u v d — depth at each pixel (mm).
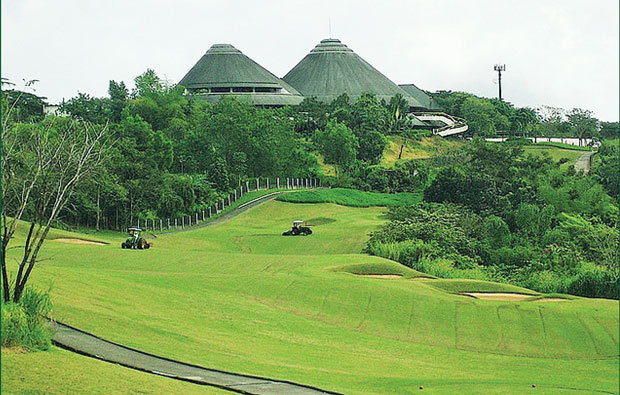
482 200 116812
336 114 197250
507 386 38938
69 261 67312
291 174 162500
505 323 55531
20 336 30359
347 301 57094
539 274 77250
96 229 106562
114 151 108562
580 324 56031
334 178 161125
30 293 33312
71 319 37875
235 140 158750
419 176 156375
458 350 49688
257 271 67250
